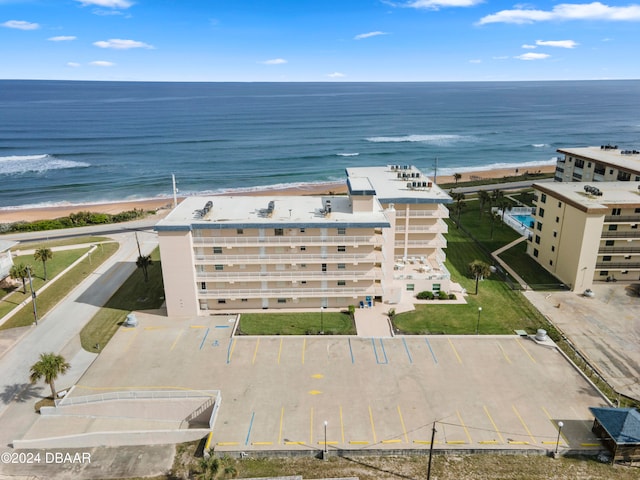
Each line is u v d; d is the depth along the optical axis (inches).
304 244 2285.9
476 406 1711.4
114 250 3432.6
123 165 6855.3
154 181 6048.2
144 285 2763.3
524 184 5467.5
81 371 1943.9
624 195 2773.1
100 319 2357.3
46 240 3668.8
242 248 2309.3
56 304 2536.9
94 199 5324.8
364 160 7342.5
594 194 2773.1
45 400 1795.0
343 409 1697.8
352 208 2439.7
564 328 2263.8
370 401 1739.7
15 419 1707.7
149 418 1753.2
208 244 2272.4
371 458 1494.8
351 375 1892.2
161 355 2036.2
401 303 2503.7
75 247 3489.2
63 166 6771.7
